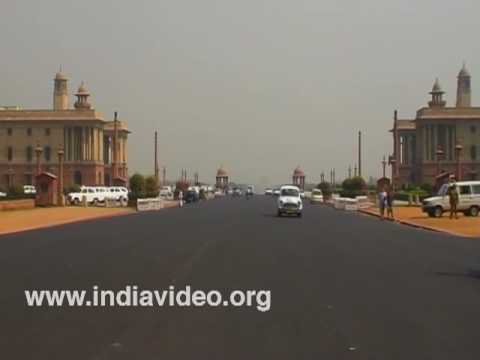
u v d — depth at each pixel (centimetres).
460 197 4681
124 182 11850
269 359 861
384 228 3772
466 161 13200
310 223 4200
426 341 973
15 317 1134
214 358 864
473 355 894
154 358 862
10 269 1770
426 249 2488
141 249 2366
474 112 13262
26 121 13475
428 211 4734
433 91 14162
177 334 1005
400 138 15012
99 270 1747
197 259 2033
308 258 2106
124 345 933
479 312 1209
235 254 2198
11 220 4338
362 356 881
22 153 13512
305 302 1295
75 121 13425
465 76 14925
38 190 6656
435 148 13350
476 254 2298
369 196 8912
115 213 5534
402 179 14700
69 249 2364
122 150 15500
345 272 1764
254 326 1068
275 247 2478
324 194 9569
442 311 1216
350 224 4131
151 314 1166
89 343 944
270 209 6550
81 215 5044
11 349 908
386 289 1478
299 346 934
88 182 13388
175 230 3416
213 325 1073
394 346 940
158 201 6781
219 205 7931
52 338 974
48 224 3981
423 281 1614
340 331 1034
